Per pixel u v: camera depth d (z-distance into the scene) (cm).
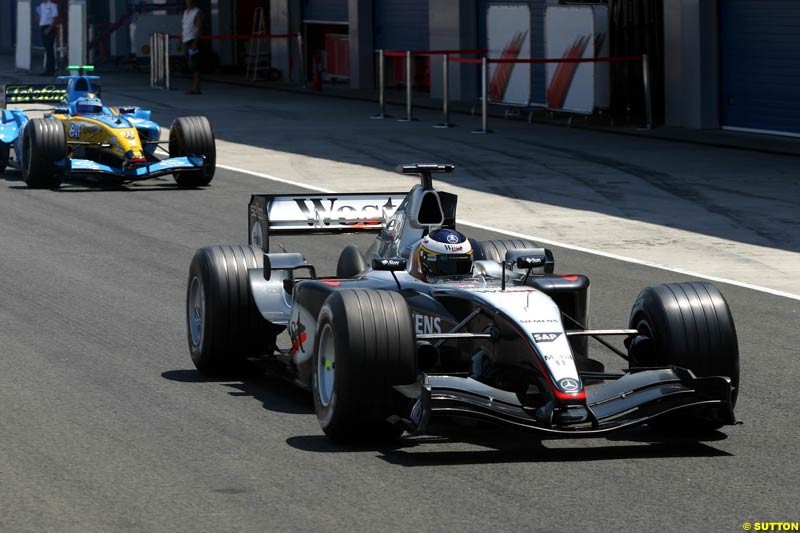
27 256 5100
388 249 3325
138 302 4297
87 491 2466
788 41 9138
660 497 2455
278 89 13925
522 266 2995
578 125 10200
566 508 2386
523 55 10519
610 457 2714
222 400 3161
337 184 7275
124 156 6888
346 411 2705
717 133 9531
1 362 3488
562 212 6391
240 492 2464
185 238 5562
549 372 2611
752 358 3678
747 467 2655
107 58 17838
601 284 4744
